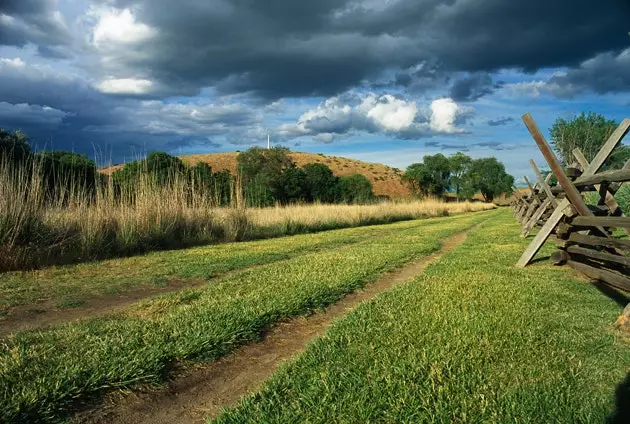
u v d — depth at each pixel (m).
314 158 115.00
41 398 3.08
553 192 9.66
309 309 5.79
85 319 5.36
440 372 3.42
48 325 5.25
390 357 3.82
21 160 10.59
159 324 4.88
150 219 13.46
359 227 24.69
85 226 11.24
